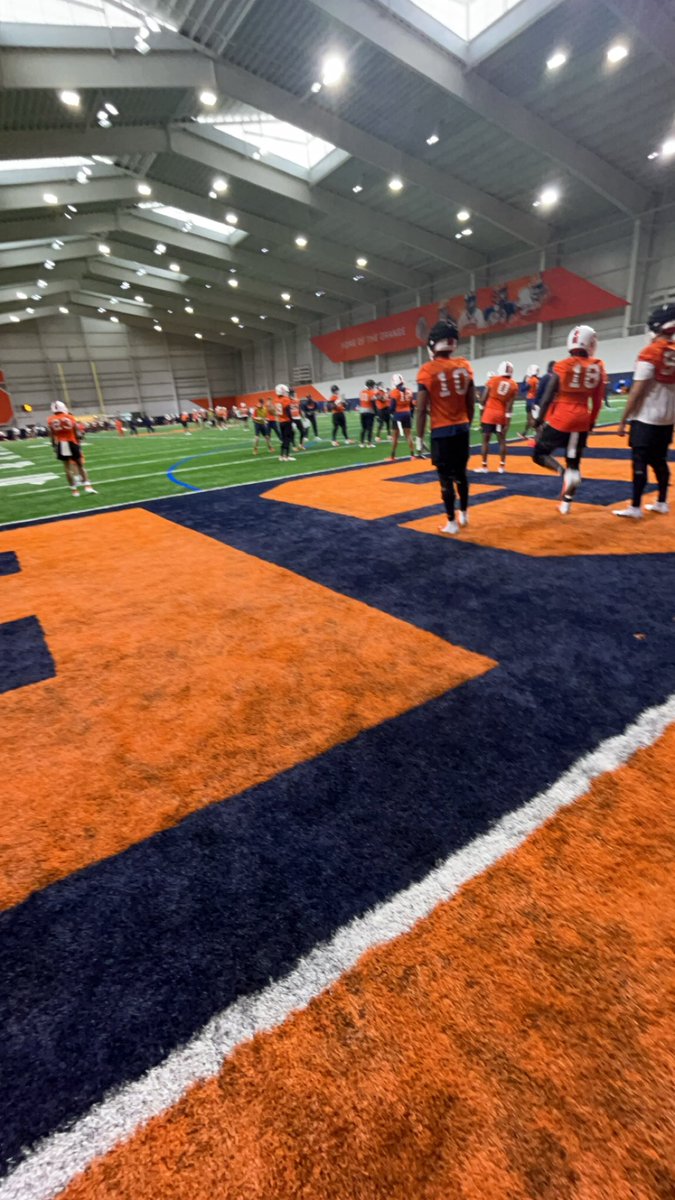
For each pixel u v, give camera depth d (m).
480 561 4.05
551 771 1.80
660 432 4.62
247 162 21.45
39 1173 0.92
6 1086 1.05
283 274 33.94
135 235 31.23
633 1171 0.88
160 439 25.69
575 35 14.30
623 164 20.83
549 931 1.28
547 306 27.95
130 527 6.11
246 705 2.33
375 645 2.82
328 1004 1.16
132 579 4.19
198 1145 0.95
